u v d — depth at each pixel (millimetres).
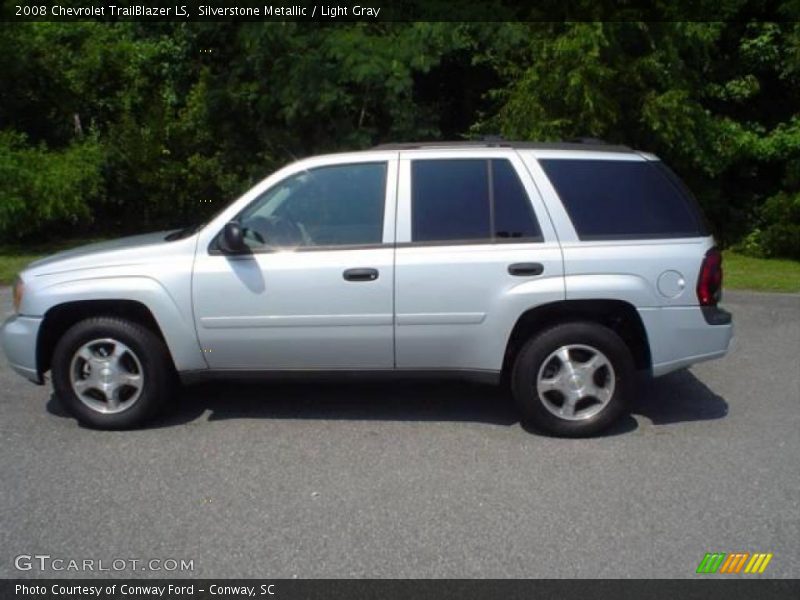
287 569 4234
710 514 4797
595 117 12000
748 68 13969
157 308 5910
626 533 4582
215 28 14141
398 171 5984
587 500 4984
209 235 5977
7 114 15320
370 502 4961
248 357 6016
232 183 14883
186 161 15461
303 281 5859
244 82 14273
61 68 15453
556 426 5941
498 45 12609
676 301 5859
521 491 5109
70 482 5242
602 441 5934
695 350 5945
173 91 16422
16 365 6195
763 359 8086
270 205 6020
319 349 5961
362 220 5941
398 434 6070
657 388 7195
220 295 5898
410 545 4465
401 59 12586
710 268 5914
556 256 5809
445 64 14641
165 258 5965
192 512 4840
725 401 6848
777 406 6715
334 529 4637
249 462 5559
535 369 5895
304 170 6043
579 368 5918
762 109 14766
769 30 13562
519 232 5879
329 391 7023
